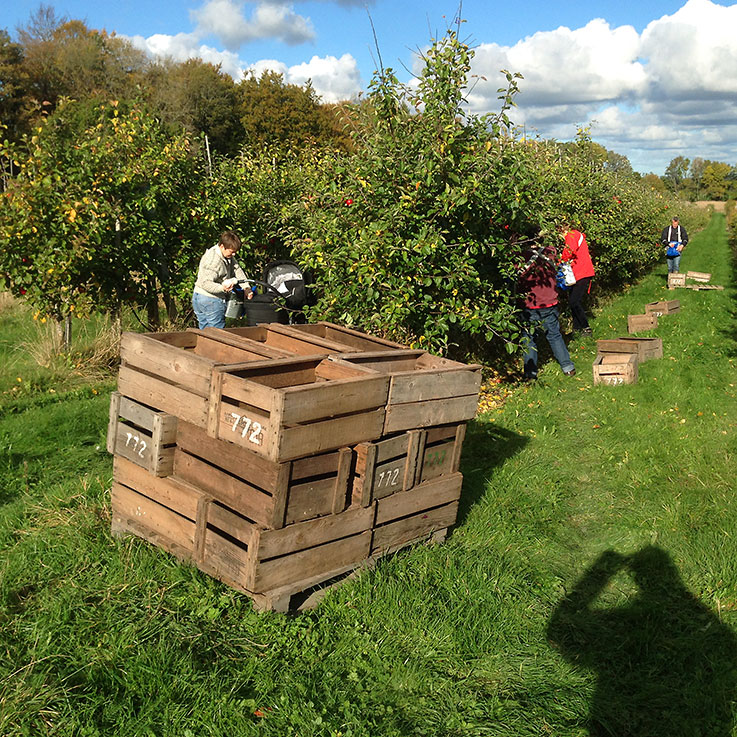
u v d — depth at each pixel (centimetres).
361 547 396
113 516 434
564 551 481
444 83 697
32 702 288
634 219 1706
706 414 744
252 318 777
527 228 848
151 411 398
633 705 327
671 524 507
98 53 4938
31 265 825
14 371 841
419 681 327
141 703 300
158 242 889
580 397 833
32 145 839
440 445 441
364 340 510
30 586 388
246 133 4738
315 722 291
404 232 709
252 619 352
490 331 742
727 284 2000
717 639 375
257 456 348
